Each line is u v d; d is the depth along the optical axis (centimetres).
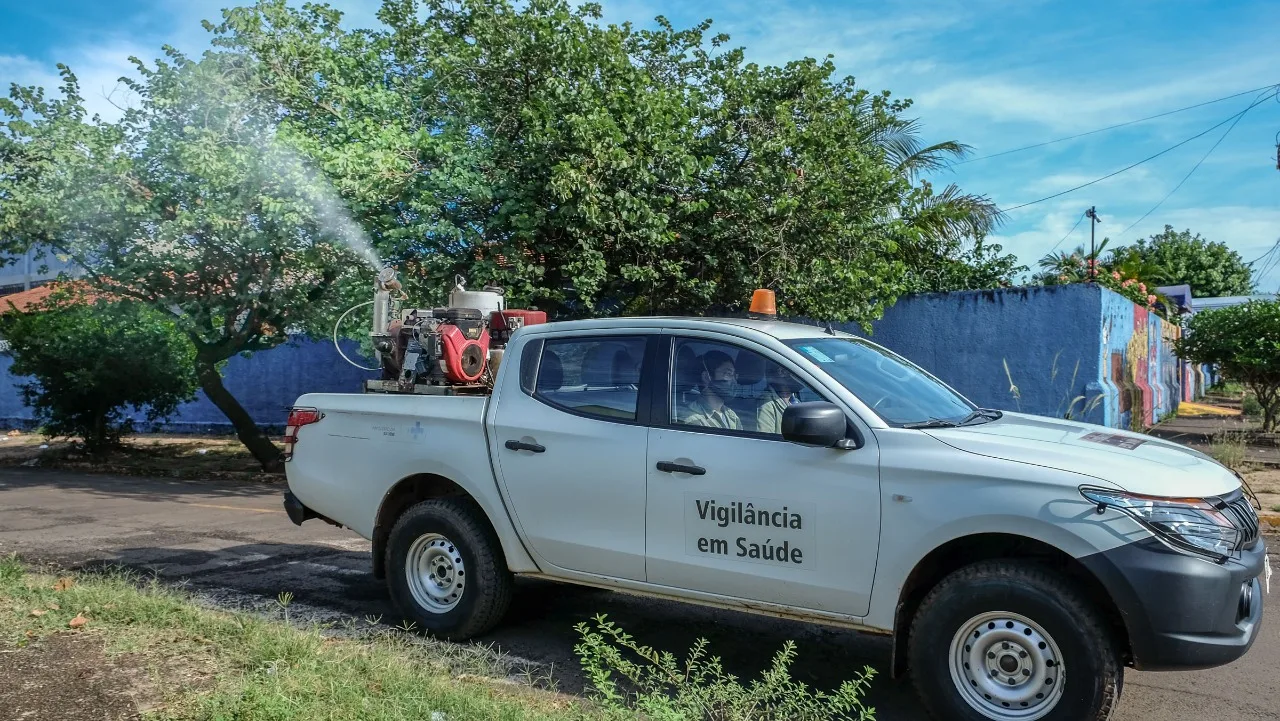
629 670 415
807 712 386
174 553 771
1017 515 374
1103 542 360
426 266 1111
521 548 503
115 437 1789
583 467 477
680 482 447
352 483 566
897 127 1656
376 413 561
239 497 1179
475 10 1211
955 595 385
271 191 1109
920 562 395
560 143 1075
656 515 455
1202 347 1595
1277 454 1325
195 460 1648
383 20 1284
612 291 1255
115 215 1200
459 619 514
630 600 619
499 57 1165
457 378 579
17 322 1717
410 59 1274
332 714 364
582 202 1042
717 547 438
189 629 476
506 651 509
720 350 466
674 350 476
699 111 1175
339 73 1202
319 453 584
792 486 419
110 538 845
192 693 385
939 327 1365
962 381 1349
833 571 411
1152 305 2453
